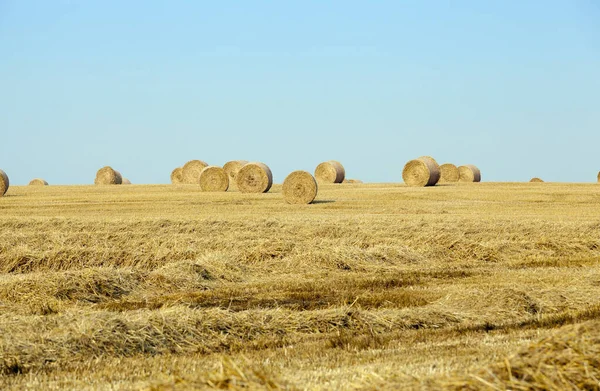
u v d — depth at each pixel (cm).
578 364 1080
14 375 1430
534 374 1059
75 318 1739
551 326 1830
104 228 3781
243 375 1084
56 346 1575
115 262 2964
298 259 2964
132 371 1439
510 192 6981
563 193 6838
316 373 1334
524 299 2095
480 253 3244
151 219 4050
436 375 1153
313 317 1891
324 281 2603
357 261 2953
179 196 6500
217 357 1567
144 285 2488
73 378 1387
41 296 2248
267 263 2958
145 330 1702
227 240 3288
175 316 1802
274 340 1742
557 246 3447
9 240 3278
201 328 1770
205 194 6775
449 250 3294
